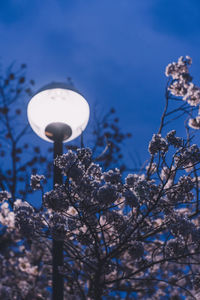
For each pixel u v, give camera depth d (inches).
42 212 171.5
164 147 144.1
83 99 165.6
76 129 161.8
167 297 259.9
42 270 254.8
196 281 158.4
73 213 165.5
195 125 194.9
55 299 129.0
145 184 136.3
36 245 244.7
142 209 164.7
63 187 140.8
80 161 144.3
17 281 258.2
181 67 216.8
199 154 149.3
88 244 155.3
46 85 166.4
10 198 185.9
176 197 156.9
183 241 154.4
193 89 206.1
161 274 254.1
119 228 157.2
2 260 259.3
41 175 154.6
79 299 214.2
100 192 133.8
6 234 260.4
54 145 153.8
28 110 164.4
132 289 213.3
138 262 162.1
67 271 152.3
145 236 175.3
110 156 209.2
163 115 200.5
